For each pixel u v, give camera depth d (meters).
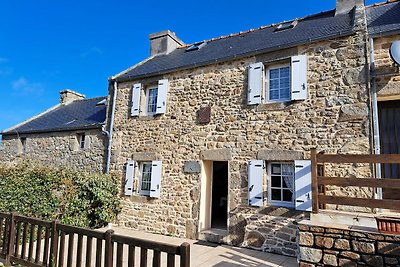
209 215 7.08
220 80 6.93
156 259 2.91
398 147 5.33
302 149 5.62
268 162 6.09
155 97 8.22
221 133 6.64
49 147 10.27
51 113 13.02
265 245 5.71
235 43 8.07
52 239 3.89
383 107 5.59
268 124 6.09
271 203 5.89
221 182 9.51
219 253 5.50
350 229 3.31
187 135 7.15
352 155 3.59
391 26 5.45
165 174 7.32
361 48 5.39
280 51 6.23
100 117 10.16
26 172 6.21
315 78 5.74
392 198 5.09
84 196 7.36
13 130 11.76
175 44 10.25
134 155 7.94
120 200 7.98
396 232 3.06
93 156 9.01
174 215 7.01
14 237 4.50
